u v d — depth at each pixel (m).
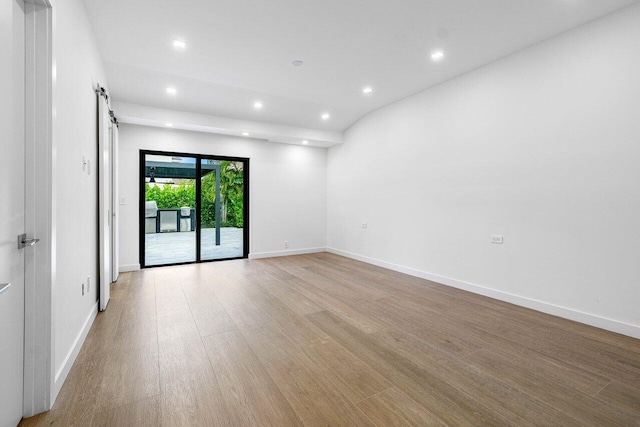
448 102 4.04
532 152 3.16
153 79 3.89
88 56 2.58
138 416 1.55
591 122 2.73
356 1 2.51
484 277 3.63
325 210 6.73
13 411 1.44
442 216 4.14
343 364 2.08
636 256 2.50
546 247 3.06
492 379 1.91
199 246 5.41
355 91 4.43
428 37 3.04
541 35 2.97
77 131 2.19
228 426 1.49
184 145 5.16
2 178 1.34
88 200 2.56
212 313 3.00
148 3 2.51
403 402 1.68
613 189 2.62
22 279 1.53
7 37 1.38
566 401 1.70
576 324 2.78
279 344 2.37
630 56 2.51
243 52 3.31
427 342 2.42
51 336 1.60
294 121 5.52
